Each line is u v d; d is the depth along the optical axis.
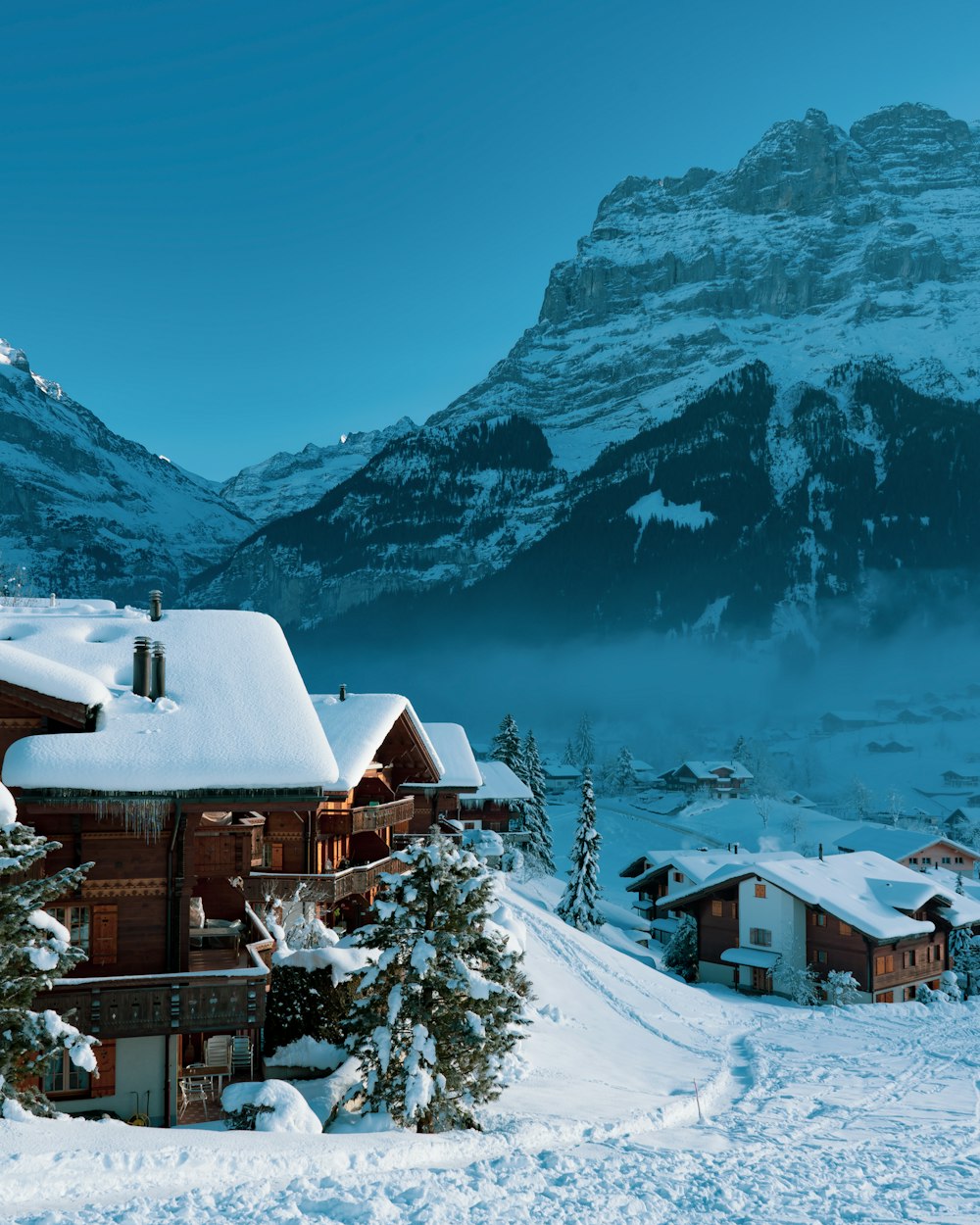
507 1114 24.86
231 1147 17.27
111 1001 21.44
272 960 25.88
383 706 37.53
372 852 38.84
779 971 63.09
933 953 66.44
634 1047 38.38
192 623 28.12
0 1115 16.75
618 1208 16.67
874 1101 33.56
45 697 22.45
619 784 199.38
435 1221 14.67
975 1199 20.09
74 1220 13.08
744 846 145.25
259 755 22.86
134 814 21.95
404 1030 22.33
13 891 17.66
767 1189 19.44
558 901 75.06
